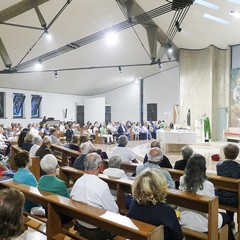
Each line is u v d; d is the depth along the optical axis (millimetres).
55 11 8484
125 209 2951
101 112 16172
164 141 8953
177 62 15984
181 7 6484
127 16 8906
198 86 13367
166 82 17047
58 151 6230
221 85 13078
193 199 2301
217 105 13031
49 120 13664
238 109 12047
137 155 8547
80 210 1969
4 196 1168
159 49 13195
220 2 8531
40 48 10234
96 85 16766
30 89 14023
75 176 3586
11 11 7848
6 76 11969
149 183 1802
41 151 4688
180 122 13641
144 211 1807
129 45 12328
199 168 2496
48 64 11883
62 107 16203
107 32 9891
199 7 9023
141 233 1616
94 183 2236
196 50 13477
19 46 9812
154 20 10570
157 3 8852
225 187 3098
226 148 3225
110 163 3355
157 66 15875
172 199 2529
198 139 12297
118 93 18625
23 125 13875
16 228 1135
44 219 2670
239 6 8438
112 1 8836
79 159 3785
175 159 7887
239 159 7160
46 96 15133
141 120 17938
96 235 2156
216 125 13016
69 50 10906
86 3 8586
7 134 9938
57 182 2654
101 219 1820
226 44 12422
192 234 2363
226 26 10195
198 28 10820
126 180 2961
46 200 2256
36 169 4379
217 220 2334
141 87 17938
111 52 12539
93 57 12555
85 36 10281
